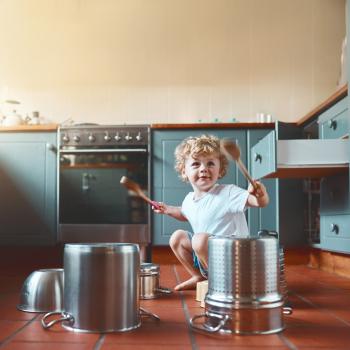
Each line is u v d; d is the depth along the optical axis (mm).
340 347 1035
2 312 1432
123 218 3117
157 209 1844
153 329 1188
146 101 3688
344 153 1981
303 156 1987
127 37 3709
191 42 3703
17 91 3693
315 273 2598
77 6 3711
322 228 2637
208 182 1786
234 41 3703
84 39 3711
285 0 3705
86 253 1148
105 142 3141
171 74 3695
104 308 1147
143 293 1687
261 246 1156
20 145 3213
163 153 3145
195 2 3715
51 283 1449
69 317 1175
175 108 3682
